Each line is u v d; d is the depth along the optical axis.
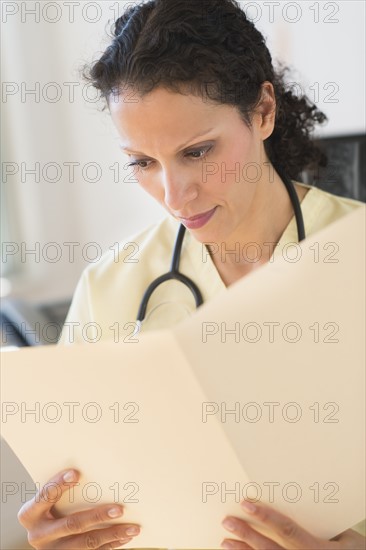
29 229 2.82
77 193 2.70
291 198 1.09
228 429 0.75
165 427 0.78
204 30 0.89
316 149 1.17
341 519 0.87
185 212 0.94
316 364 0.79
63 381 0.79
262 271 0.73
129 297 1.19
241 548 0.86
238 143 0.93
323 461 0.82
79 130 2.60
